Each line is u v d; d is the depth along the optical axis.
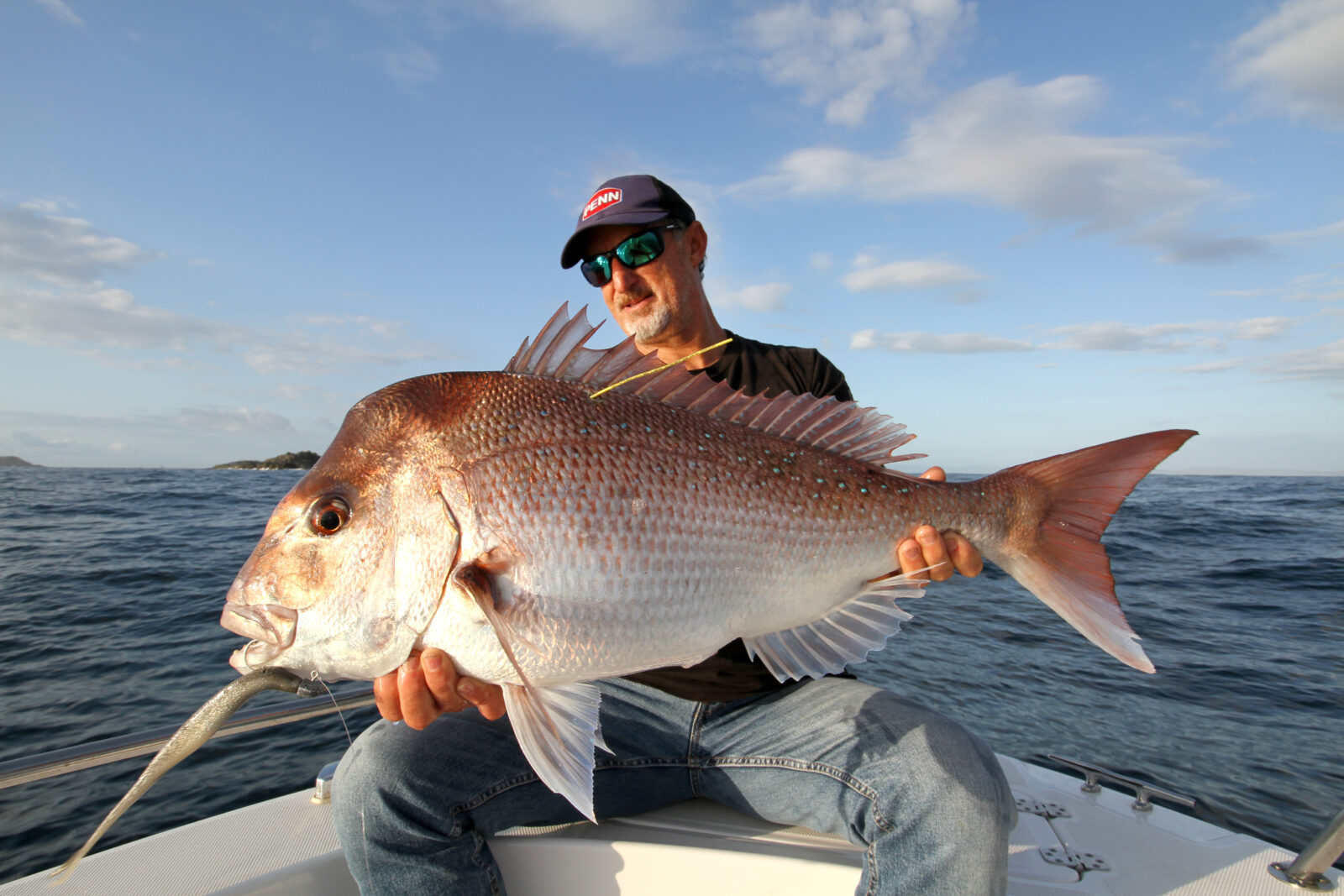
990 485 2.47
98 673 6.91
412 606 1.93
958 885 1.92
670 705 2.51
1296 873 2.30
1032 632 8.25
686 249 3.49
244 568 1.99
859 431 2.48
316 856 2.40
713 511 2.16
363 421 2.06
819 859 2.29
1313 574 11.95
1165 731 5.39
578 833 2.49
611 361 2.30
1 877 3.86
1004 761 3.28
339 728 5.59
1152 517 20.70
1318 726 5.52
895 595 2.37
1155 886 2.31
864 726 2.26
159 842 2.50
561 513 2.00
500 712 2.10
